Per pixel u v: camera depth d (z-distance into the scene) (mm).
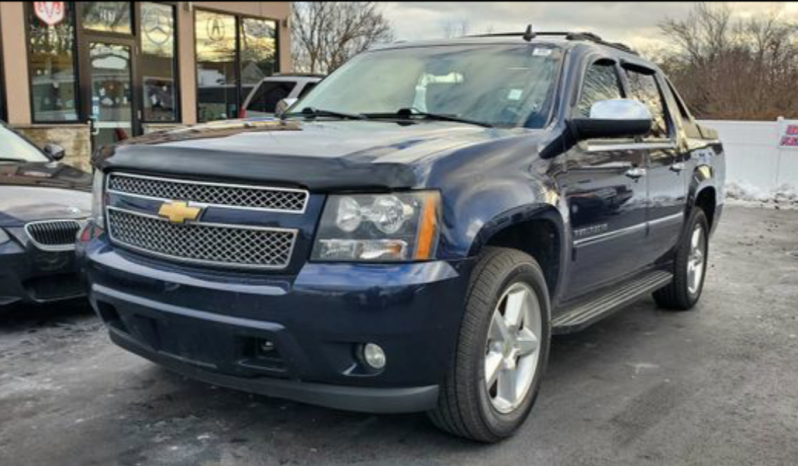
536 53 4359
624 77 4883
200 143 3363
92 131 13078
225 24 16125
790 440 3607
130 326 3422
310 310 2893
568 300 4117
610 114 3906
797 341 5227
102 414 3754
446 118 4074
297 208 2984
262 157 3082
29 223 4965
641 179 4668
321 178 2945
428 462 3311
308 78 13031
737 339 5270
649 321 5719
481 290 3221
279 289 2938
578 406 3969
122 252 3451
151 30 14633
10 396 3959
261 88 13438
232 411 3814
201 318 3076
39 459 3270
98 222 3688
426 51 4766
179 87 15227
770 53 19609
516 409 3570
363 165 2953
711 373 4547
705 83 20375
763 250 8648
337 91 4715
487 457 3361
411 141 3318
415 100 4324
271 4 17047
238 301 2990
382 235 2922
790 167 13180
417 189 2959
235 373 3143
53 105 13086
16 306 5660
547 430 3656
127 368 4395
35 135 12523
